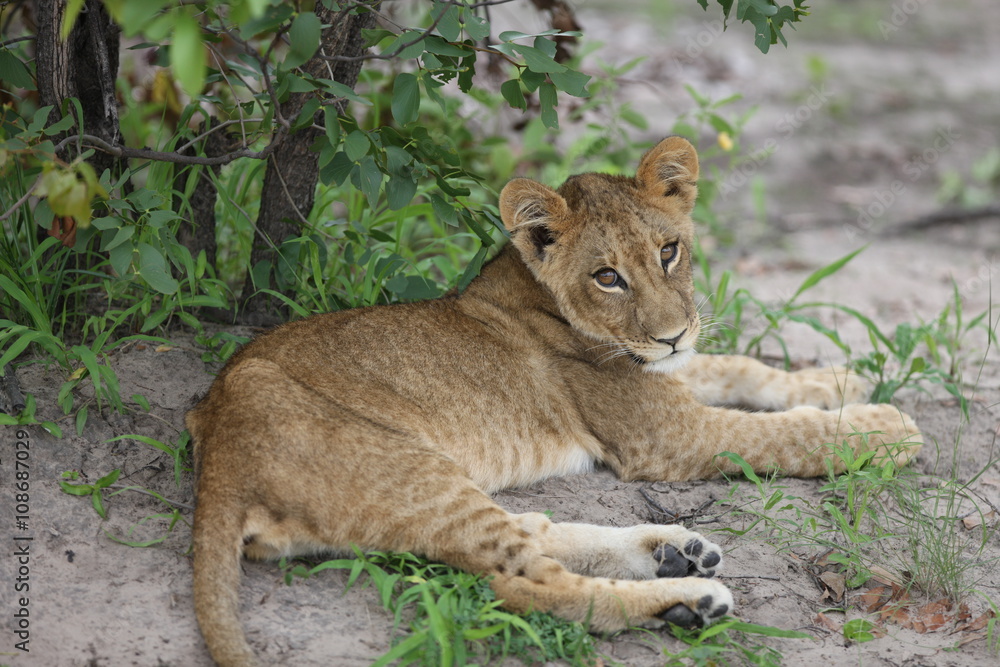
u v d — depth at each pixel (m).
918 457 8.39
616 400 7.79
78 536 6.43
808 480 7.95
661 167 7.79
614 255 7.49
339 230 9.95
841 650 6.04
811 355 10.56
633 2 23.77
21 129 7.79
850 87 20.33
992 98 20.33
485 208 8.46
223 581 5.67
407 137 7.91
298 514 6.16
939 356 10.19
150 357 8.20
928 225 14.81
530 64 6.85
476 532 6.30
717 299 10.40
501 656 5.77
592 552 6.58
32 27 9.77
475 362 7.46
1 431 6.97
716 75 19.62
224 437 6.29
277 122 7.63
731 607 6.11
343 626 5.93
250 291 9.23
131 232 7.22
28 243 8.45
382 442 6.55
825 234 14.54
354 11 7.79
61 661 5.47
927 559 6.84
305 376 6.79
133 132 11.00
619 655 5.93
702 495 7.70
